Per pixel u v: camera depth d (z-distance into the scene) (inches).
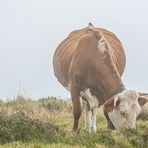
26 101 859.4
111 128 625.3
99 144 558.3
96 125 743.1
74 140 565.0
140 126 701.3
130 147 560.4
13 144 548.7
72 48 722.2
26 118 591.5
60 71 749.9
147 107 792.9
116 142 563.2
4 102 856.9
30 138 562.9
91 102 667.4
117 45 760.3
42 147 540.1
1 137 561.3
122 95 610.5
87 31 722.2
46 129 578.6
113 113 615.2
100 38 673.0
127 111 604.4
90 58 663.1
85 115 703.7
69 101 872.3
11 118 586.6
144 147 565.0
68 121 733.3
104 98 645.9
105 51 661.9
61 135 573.9
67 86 739.4
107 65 652.1
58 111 798.5
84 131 617.9
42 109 786.2
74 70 676.7
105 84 644.7
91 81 658.8
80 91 676.7
